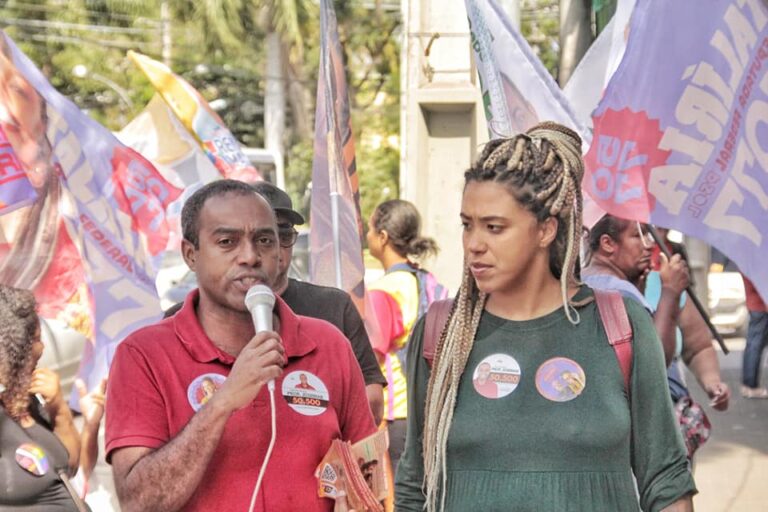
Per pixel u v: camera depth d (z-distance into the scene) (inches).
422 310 323.9
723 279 737.6
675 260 273.9
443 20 486.9
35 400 259.9
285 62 1663.4
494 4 280.8
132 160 324.2
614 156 247.0
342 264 285.4
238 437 172.9
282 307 184.5
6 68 303.4
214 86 1754.4
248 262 175.5
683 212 249.3
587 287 175.8
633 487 167.6
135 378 174.9
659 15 245.8
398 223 330.3
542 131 175.2
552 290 173.0
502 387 169.5
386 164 1779.0
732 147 249.9
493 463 167.5
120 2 1670.8
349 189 287.9
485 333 173.5
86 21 1700.3
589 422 165.5
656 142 248.1
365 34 1651.1
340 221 285.7
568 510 164.1
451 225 498.9
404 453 185.3
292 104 1712.6
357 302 286.2
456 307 175.5
